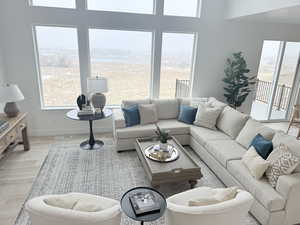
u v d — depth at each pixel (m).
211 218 1.48
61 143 4.08
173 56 4.78
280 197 2.09
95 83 3.62
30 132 4.41
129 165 3.38
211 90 5.12
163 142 2.95
